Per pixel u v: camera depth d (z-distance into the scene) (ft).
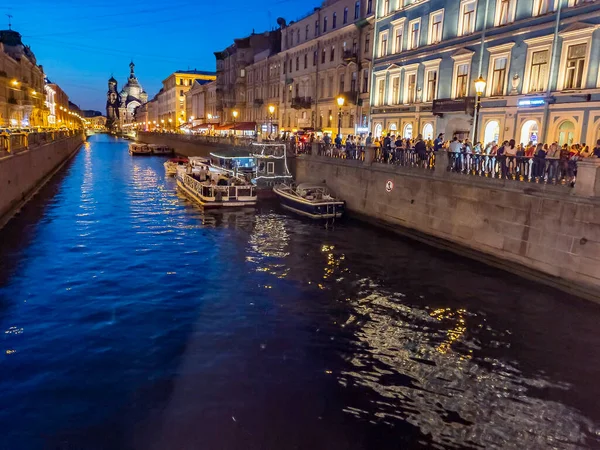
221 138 171.01
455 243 59.67
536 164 49.01
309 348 34.78
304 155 103.50
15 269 50.93
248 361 32.58
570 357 34.17
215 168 120.26
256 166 102.58
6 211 73.41
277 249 62.44
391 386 30.12
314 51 149.48
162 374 30.58
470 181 56.95
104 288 45.93
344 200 86.99
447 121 89.92
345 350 34.63
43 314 39.58
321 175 95.66
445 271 52.60
